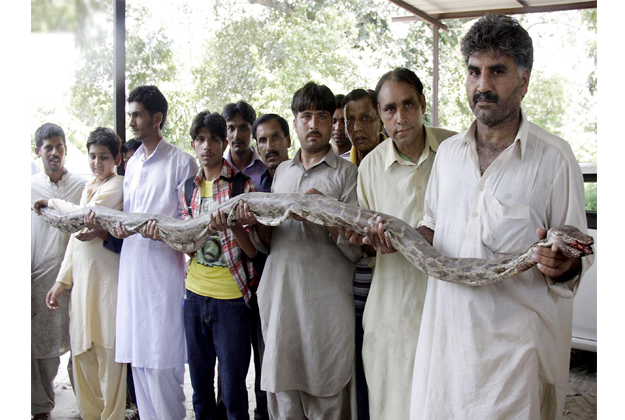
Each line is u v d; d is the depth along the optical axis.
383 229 2.79
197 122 3.75
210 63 10.83
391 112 3.07
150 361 3.78
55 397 4.98
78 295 4.02
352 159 4.45
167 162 4.04
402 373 3.09
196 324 3.77
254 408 4.63
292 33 11.99
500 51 2.36
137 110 3.94
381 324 3.18
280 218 3.14
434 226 2.88
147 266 3.83
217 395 4.43
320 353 3.30
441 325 2.60
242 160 4.88
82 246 4.04
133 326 3.82
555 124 14.92
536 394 2.38
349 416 3.51
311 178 3.47
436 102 10.34
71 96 8.09
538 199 2.42
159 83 10.13
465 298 2.50
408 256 2.69
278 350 3.29
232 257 3.60
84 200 4.36
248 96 11.19
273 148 4.24
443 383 2.56
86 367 4.12
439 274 2.54
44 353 4.43
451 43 15.02
